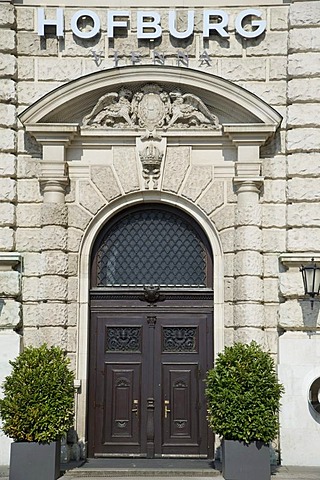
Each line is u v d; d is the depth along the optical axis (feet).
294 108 47.39
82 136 47.96
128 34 48.73
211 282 48.47
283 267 46.78
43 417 40.86
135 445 47.37
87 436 47.24
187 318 48.44
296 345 45.78
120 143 48.21
